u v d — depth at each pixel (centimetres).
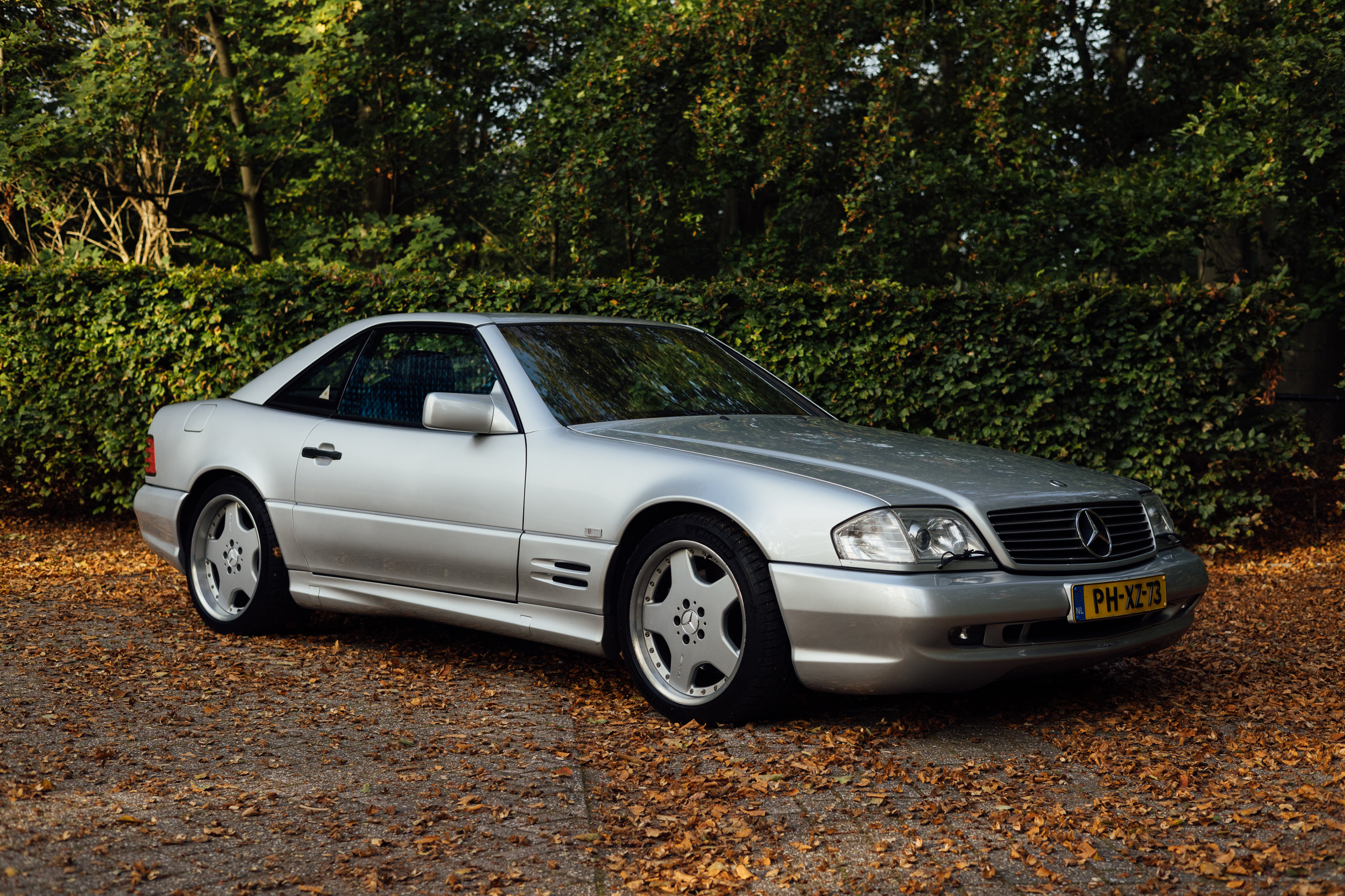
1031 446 866
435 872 284
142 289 880
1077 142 1280
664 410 495
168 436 586
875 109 1081
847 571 385
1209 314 846
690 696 421
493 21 1330
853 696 453
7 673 469
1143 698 462
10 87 1181
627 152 1143
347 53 1194
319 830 309
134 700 433
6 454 983
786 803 338
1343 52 894
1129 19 1181
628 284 870
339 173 1297
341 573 514
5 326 887
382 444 502
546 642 455
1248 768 372
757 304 862
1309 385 1301
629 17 1305
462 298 870
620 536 427
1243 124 1006
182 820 312
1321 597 714
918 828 319
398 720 418
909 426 871
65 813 312
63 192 1256
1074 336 847
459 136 1447
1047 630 405
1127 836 312
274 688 458
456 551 472
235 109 1277
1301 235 1067
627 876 284
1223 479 874
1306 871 285
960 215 1121
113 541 877
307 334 875
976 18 1093
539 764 370
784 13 1089
